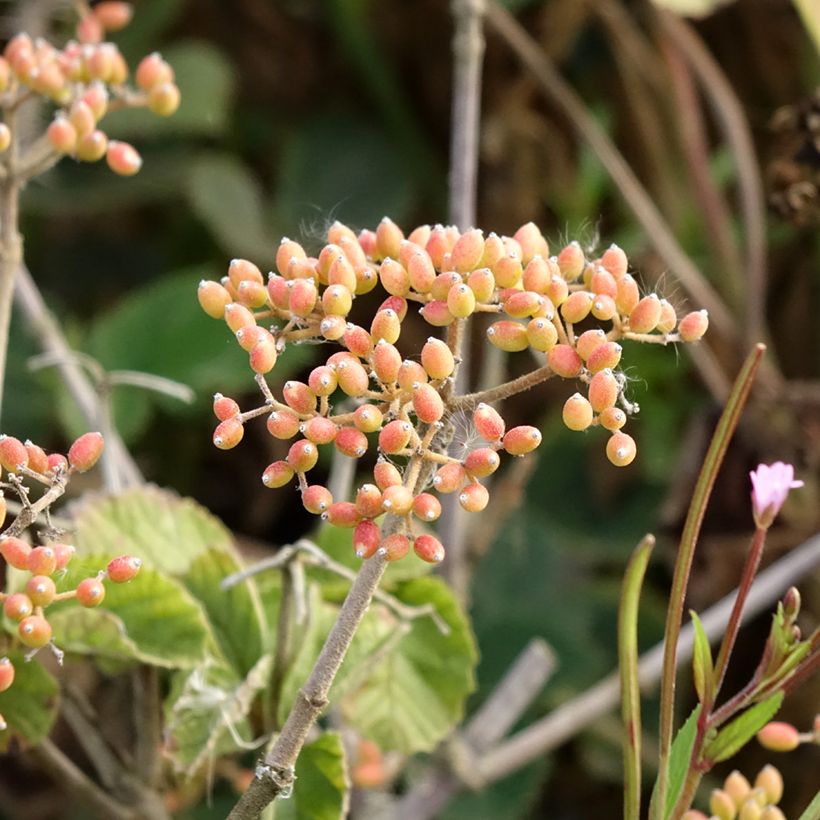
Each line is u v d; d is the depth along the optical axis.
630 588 0.53
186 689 0.59
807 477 0.87
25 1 1.01
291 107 1.29
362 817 0.71
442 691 0.63
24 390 1.00
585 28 1.20
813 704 0.88
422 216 1.26
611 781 0.96
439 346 0.51
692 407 1.05
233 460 1.08
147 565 0.59
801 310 1.10
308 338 0.53
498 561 1.03
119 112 1.11
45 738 0.60
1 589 0.63
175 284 0.99
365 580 0.51
